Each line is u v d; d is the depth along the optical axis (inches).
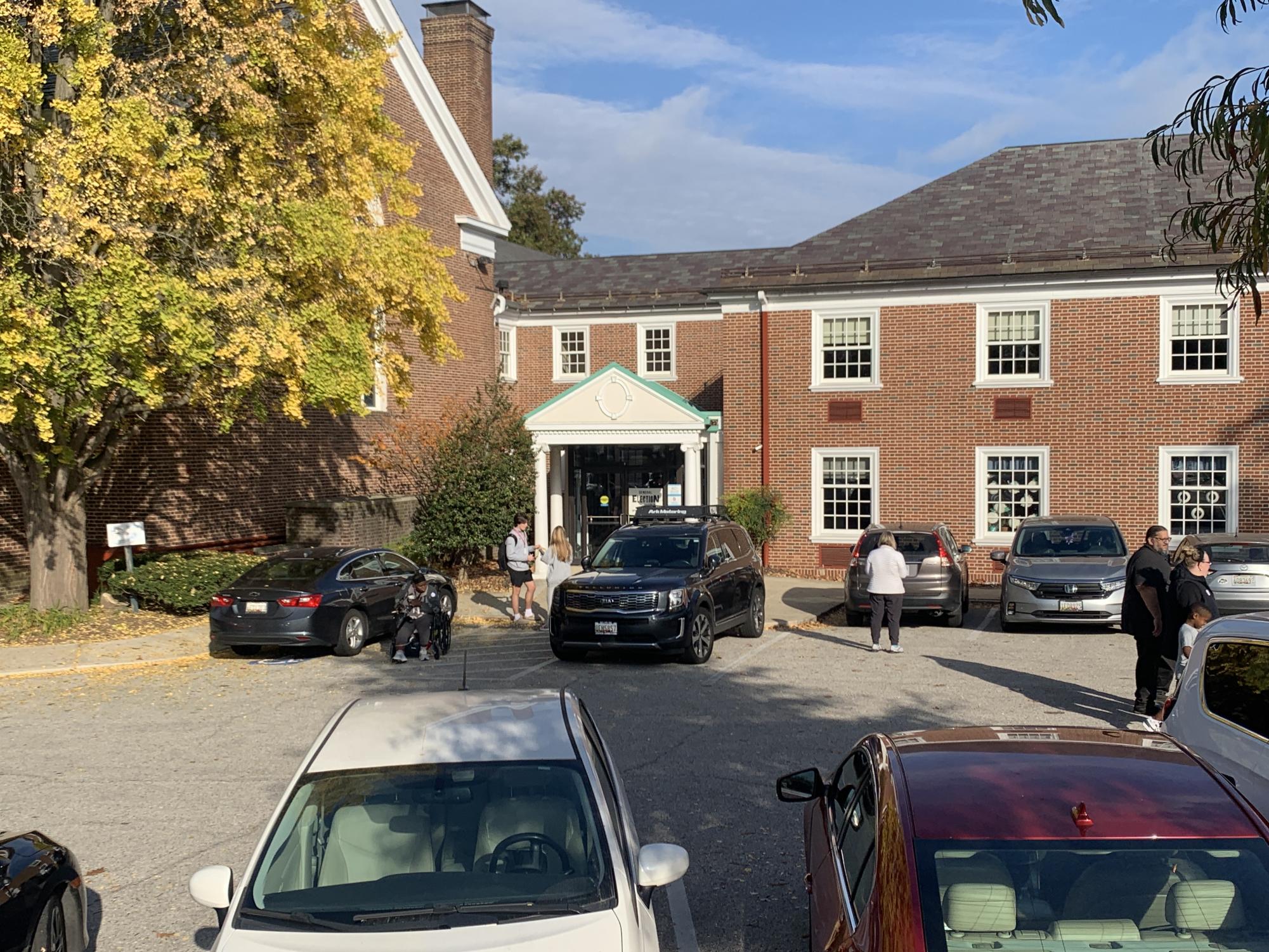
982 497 1003.9
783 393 1053.8
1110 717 461.4
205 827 340.2
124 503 880.9
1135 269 943.0
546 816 182.4
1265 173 309.9
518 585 805.9
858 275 1017.5
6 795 378.6
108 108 607.5
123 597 807.7
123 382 612.7
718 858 297.9
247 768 408.5
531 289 1398.9
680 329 1290.6
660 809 342.6
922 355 1015.6
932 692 518.9
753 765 393.4
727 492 1069.1
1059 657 621.9
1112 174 1069.8
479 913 164.2
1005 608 725.3
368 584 685.9
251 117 659.4
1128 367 961.5
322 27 702.5
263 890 171.0
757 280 1048.2
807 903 264.5
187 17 640.4
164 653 661.9
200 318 619.8
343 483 1076.5
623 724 463.2
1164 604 436.8
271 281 661.3
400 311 768.3
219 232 658.2
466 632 760.3
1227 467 942.4
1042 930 131.8
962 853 141.2
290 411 686.5
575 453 1224.8
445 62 1382.9
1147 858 138.3
